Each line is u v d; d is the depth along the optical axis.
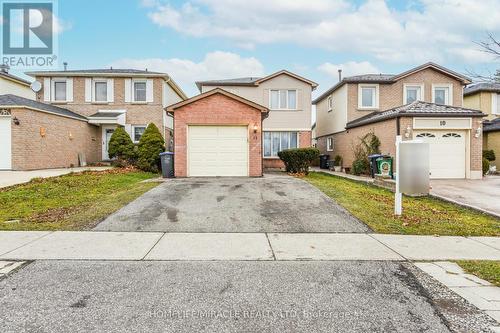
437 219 7.10
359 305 3.24
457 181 13.30
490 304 3.28
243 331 2.75
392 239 5.57
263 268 4.19
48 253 4.66
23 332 2.68
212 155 13.80
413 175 7.23
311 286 3.66
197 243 5.25
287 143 20.89
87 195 9.17
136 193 9.30
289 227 6.28
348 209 7.69
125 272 4.01
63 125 16.23
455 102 19.20
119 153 17.19
